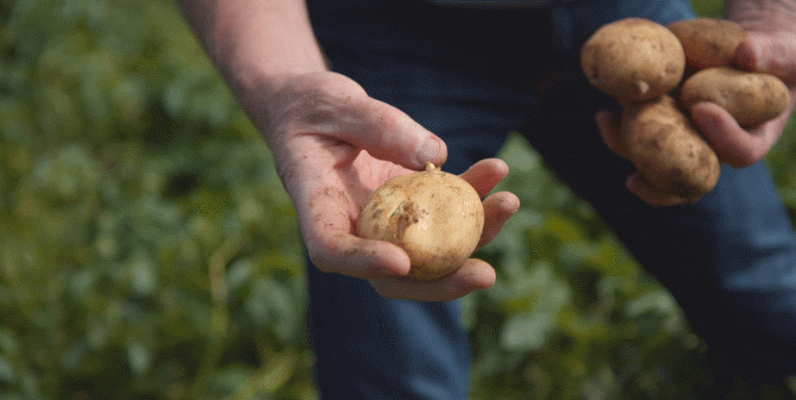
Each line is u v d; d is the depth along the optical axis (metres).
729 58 0.87
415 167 0.75
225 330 1.17
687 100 0.87
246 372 1.14
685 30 0.88
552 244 1.26
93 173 1.55
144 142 1.83
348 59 0.88
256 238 1.33
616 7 0.92
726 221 0.94
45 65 1.86
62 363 1.13
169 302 1.21
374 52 0.87
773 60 0.86
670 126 0.86
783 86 0.86
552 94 0.95
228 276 1.19
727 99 0.85
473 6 0.86
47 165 1.51
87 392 1.15
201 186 1.61
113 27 2.06
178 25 2.13
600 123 0.91
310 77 0.76
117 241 1.33
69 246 1.39
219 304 1.19
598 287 1.23
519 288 1.16
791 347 0.99
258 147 1.60
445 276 0.73
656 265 1.00
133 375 1.15
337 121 0.75
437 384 0.86
